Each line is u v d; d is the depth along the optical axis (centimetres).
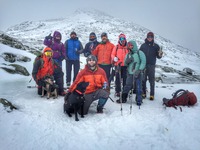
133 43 651
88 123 521
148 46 718
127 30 9825
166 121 521
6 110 519
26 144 407
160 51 705
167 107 606
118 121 523
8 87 779
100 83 584
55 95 696
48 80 675
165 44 9550
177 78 1706
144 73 723
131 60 643
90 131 478
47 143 417
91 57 568
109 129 489
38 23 11569
